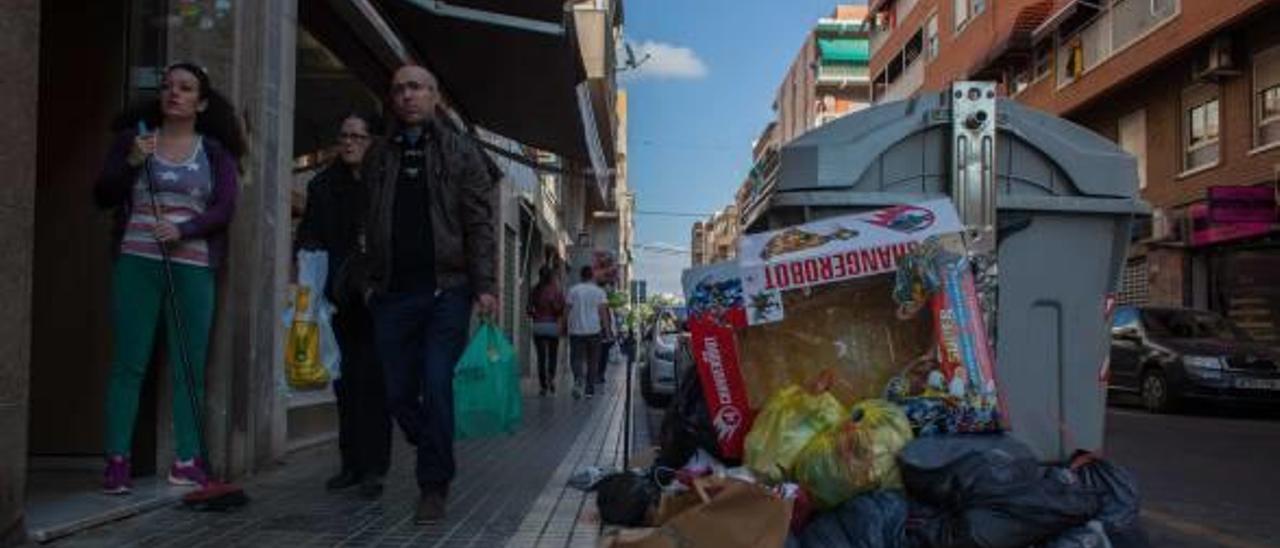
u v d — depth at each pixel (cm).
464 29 1152
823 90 8562
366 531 547
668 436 526
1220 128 2498
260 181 699
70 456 666
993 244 489
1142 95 2866
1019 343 495
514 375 711
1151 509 761
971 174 492
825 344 473
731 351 477
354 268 641
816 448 447
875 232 472
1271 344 1986
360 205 650
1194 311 1955
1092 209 493
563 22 1139
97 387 666
